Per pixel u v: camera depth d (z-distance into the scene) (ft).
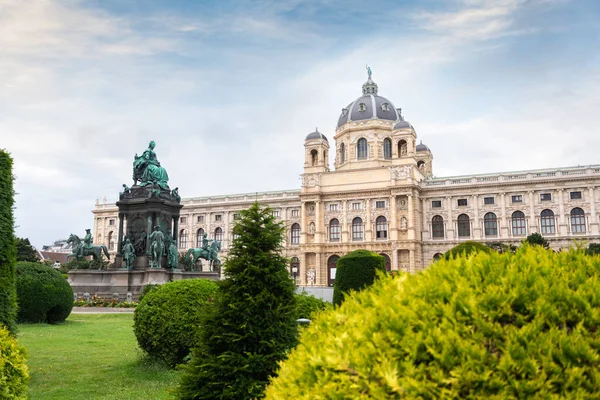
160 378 50.98
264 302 35.91
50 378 50.78
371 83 376.89
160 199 152.97
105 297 145.69
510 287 15.89
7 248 51.31
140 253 151.84
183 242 375.86
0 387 29.48
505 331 14.65
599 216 272.31
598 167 276.82
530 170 299.38
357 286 104.42
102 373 53.26
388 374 14.33
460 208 304.91
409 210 302.66
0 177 51.39
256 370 34.37
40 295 96.89
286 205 349.20
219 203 366.84
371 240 311.88
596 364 13.74
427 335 15.03
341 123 364.99
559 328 14.87
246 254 37.09
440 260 19.71
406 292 17.44
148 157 160.86
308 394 15.53
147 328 56.29
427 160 364.58
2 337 31.89
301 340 19.99
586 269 17.10
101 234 393.70
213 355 35.78
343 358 15.65
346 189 321.52
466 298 15.70
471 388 13.70
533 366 13.55
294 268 341.62
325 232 326.65
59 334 82.74
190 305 56.08
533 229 284.82
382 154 342.44
